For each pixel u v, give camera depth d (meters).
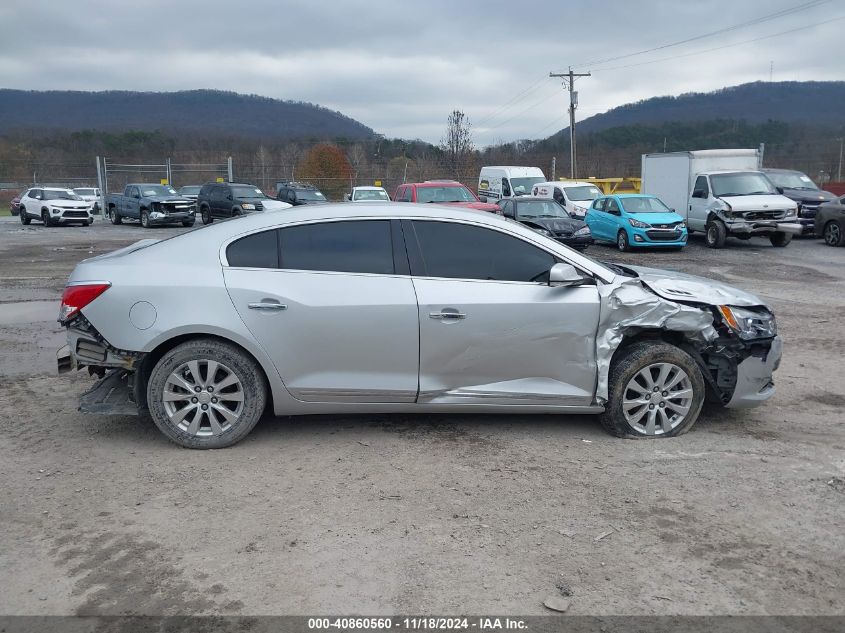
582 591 3.29
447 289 5.00
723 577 3.41
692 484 4.43
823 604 3.20
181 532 3.83
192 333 4.91
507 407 5.13
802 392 6.46
